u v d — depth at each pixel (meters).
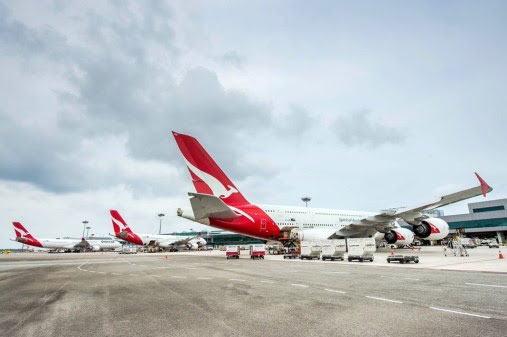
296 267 19.22
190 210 28.73
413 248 49.91
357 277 13.38
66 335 5.48
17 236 82.06
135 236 75.62
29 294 10.15
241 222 32.12
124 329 5.76
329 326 5.72
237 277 14.05
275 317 6.46
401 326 5.65
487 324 5.73
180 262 26.88
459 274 14.07
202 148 30.28
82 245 89.75
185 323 6.10
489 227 76.94
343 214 42.12
